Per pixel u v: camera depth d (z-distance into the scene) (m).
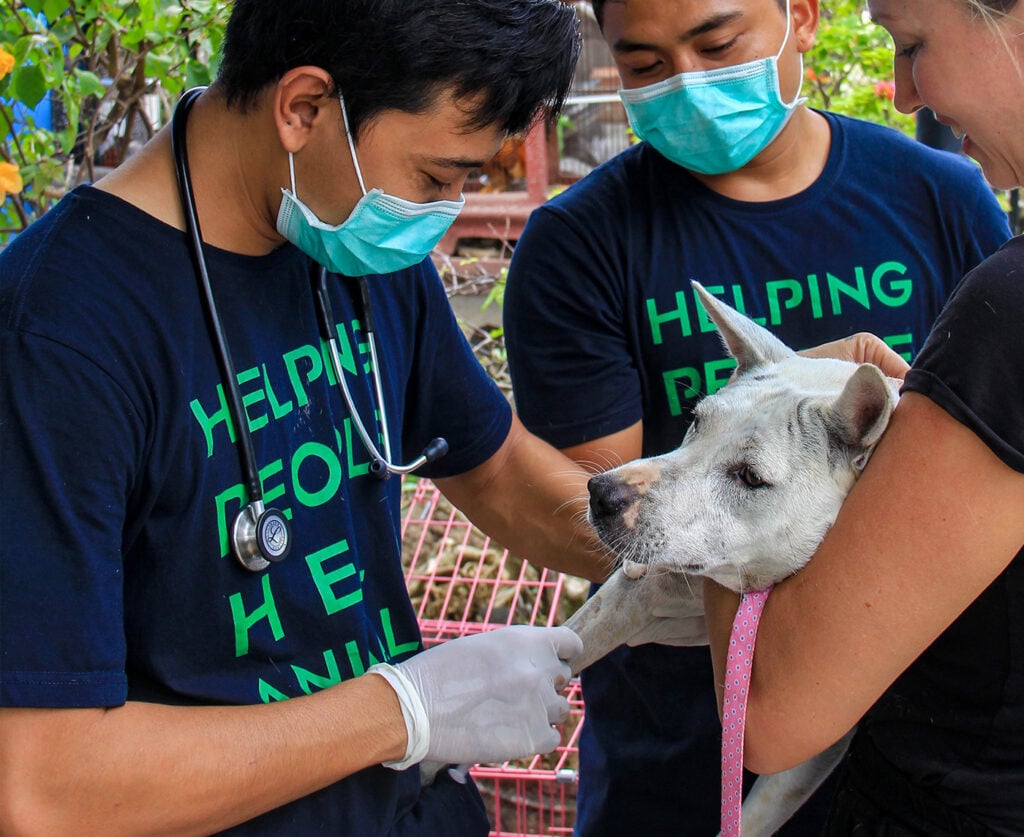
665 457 2.18
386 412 1.94
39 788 1.44
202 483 1.61
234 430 1.64
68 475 1.45
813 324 2.46
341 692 1.70
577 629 2.28
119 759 1.47
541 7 1.58
